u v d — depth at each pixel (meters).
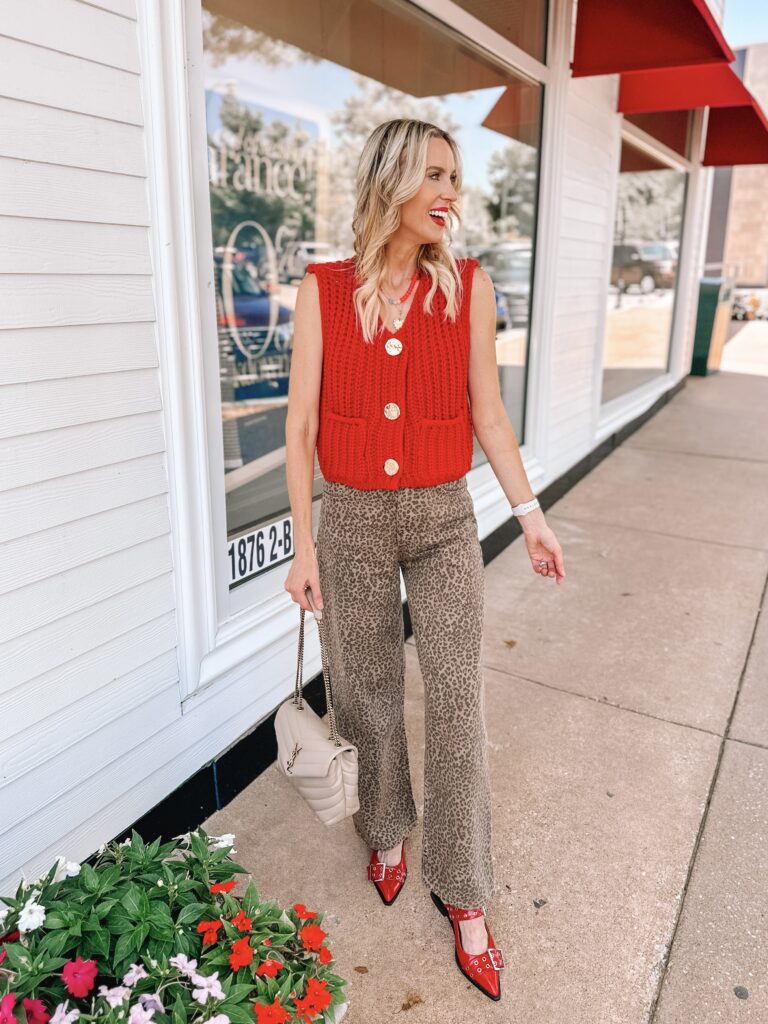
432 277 1.54
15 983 1.20
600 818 2.30
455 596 1.69
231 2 3.31
